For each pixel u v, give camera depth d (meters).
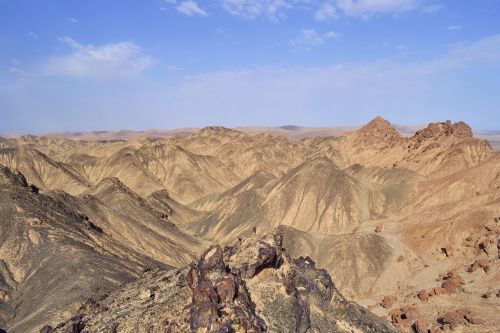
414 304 107.50
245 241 67.44
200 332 50.25
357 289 122.12
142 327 53.97
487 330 91.50
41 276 100.31
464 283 110.19
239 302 55.16
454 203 144.88
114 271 101.38
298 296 63.16
